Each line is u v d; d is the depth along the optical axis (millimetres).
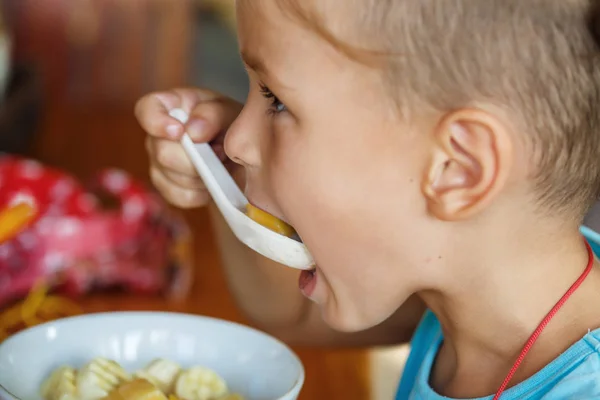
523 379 617
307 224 610
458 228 593
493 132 558
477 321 627
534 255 604
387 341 843
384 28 560
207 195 758
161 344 683
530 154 567
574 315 610
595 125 577
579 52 562
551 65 559
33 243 994
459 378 663
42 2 2162
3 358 616
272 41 583
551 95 561
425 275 610
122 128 2006
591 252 634
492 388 640
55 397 615
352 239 603
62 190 1045
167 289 1042
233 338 682
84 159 1688
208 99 751
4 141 1368
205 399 639
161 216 1086
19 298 980
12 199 1013
